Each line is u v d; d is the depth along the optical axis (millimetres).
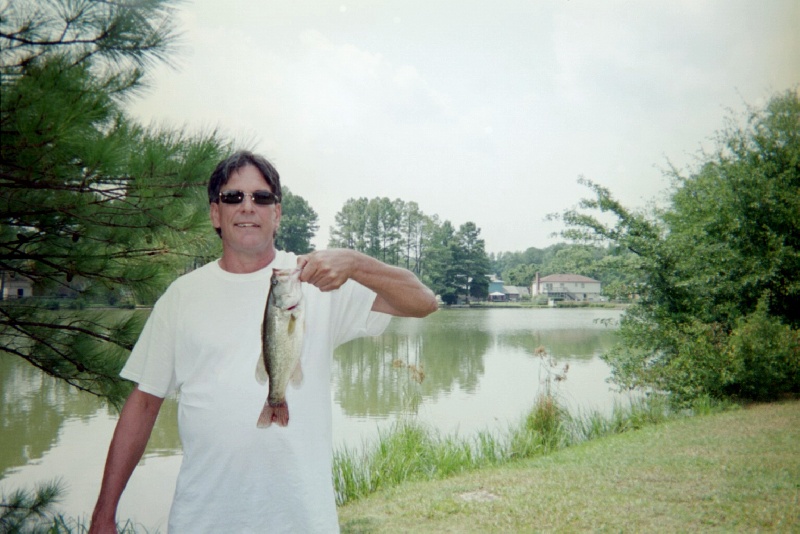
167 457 8602
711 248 11602
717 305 11664
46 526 4422
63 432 9953
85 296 4277
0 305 4160
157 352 2088
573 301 77375
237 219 2082
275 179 2184
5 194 3299
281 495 1916
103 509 2082
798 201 11539
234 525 1918
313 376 2012
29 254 3842
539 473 6660
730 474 6246
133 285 4020
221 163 2160
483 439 7922
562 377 9461
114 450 2092
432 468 7242
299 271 1974
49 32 2941
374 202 59750
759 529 4852
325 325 2076
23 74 2729
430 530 5121
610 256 12195
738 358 10086
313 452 1968
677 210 13156
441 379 15289
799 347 10414
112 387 4109
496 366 17734
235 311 2041
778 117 12641
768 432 7887
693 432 8156
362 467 7039
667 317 11281
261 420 1928
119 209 3529
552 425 8641
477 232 67438
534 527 5074
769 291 11391
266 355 1949
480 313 58562
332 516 1964
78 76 2816
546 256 97938
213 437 1937
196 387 1997
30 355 4145
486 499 5871
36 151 2725
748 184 11961
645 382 10703
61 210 3367
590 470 6633
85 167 3070
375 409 11453
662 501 5559
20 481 7301
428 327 36656
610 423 9320
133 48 3191
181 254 4277
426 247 63188
